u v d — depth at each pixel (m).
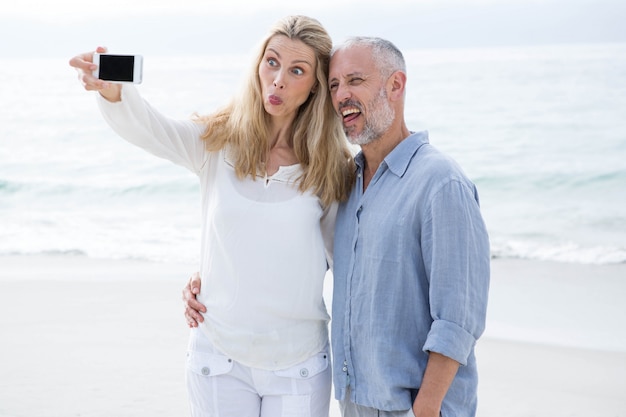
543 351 5.97
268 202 2.77
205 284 2.79
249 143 2.81
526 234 11.75
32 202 14.23
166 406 4.69
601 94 18.70
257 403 2.78
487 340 6.27
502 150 16.05
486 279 2.50
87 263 9.75
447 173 2.49
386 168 2.67
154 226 12.38
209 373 2.72
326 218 2.96
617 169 14.61
